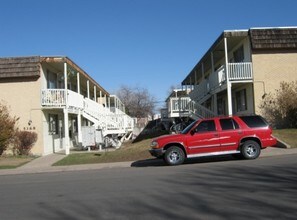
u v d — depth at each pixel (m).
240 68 26.39
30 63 25.06
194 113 30.33
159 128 55.50
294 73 26.42
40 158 23.41
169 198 8.86
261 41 25.97
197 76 46.25
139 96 100.25
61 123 31.98
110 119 33.81
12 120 24.97
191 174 12.73
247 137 16.42
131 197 9.23
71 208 8.41
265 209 7.39
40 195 10.35
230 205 7.85
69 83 36.53
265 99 26.19
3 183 13.70
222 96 36.22
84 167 18.02
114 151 23.53
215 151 16.33
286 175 11.19
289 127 25.70
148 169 15.32
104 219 7.29
